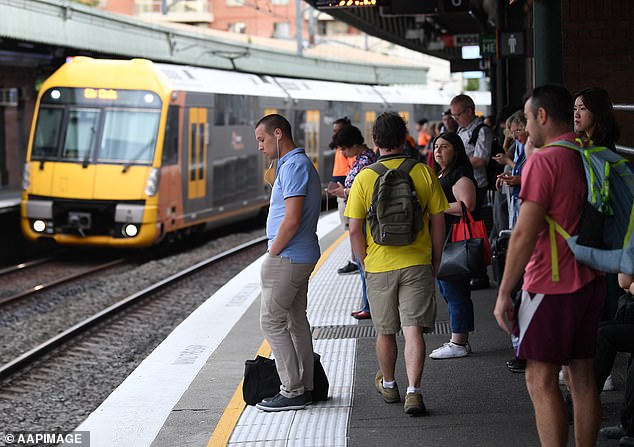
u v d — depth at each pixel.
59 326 13.14
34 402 9.51
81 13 25.30
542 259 4.63
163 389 7.22
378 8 22.27
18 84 31.16
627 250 4.49
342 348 8.40
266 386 6.64
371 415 6.34
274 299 6.39
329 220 21.36
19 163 32.50
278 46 53.16
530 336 4.63
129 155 18.58
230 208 22.34
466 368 7.47
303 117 26.70
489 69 23.83
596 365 5.54
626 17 11.62
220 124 21.53
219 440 5.93
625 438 5.40
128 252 20.94
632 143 11.58
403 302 6.28
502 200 9.84
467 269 7.20
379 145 6.34
